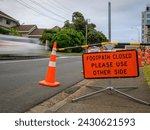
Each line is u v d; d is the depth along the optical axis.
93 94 6.58
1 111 5.12
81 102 5.89
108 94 6.73
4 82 8.20
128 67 6.48
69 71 12.64
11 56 21.14
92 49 12.65
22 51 22.41
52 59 8.01
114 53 6.54
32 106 5.60
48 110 5.24
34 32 76.06
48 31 60.31
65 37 53.50
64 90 7.53
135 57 6.45
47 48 47.47
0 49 19.84
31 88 7.45
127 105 5.66
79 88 7.90
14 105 5.58
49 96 6.58
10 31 46.16
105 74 6.57
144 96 6.57
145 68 14.24
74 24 84.25
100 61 6.59
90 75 6.63
